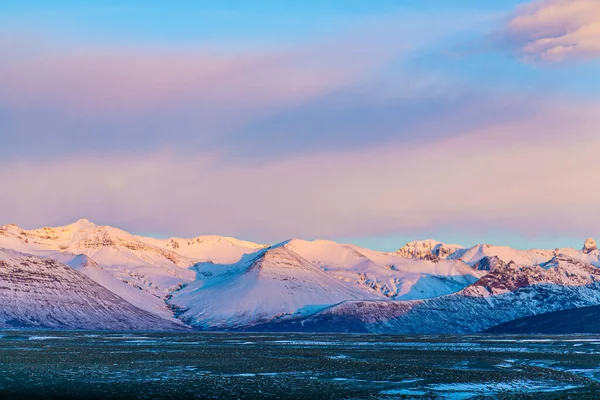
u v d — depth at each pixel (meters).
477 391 96.88
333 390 96.75
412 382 105.31
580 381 107.12
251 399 88.69
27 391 92.50
